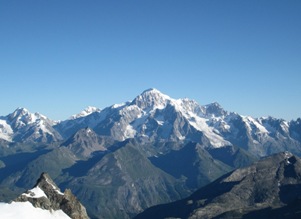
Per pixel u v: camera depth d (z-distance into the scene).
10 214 149.00
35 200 160.75
